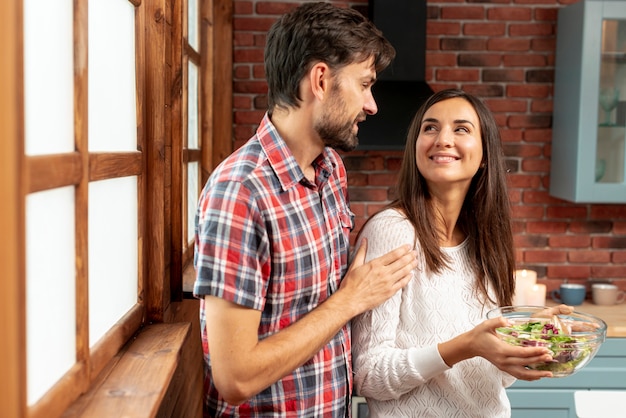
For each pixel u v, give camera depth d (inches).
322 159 58.0
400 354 60.3
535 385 126.4
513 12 146.1
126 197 58.5
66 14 39.5
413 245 64.2
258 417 54.8
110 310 52.8
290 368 51.8
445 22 145.8
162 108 64.7
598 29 130.6
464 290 65.9
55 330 37.6
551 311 62.2
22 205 26.4
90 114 46.8
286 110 54.7
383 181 147.0
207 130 123.0
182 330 61.1
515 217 149.9
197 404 92.1
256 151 53.7
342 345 59.0
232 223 49.5
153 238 65.1
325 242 56.1
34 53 33.7
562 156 141.2
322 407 56.9
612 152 133.6
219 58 138.9
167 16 74.2
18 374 26.0
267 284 51.8
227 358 49.4
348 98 53.2
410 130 67.6
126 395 41.4
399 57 136.6
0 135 25.6
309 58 52.4
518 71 147.3
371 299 56.4
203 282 49.3
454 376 63.5
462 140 63.9
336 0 143.6
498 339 56.6
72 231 40.9
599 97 132.2
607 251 150.3
